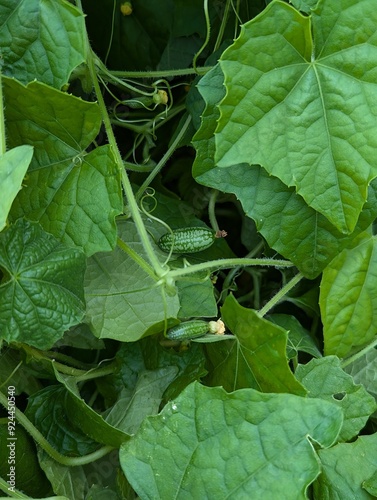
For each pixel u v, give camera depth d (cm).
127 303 33
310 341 37
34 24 28
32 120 30
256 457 27
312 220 32
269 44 28
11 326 29
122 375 35
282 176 29
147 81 39
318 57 29
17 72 29
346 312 34
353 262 34
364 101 29
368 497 31
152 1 39
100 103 32
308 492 33
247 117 28
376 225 34
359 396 33
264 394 27
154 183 39
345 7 28
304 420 27
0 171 25
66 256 30
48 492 34
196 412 28
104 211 30
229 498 27
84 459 33
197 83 34
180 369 34
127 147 40
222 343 33
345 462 31
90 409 30
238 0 36
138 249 35
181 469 28
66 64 29
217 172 32
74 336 35
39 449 33
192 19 38
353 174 29
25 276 29
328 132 29
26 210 31
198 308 34
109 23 39
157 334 34
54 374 34
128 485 33
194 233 34
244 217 39
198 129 32
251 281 41
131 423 33
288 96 29
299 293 37
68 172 30
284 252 32
